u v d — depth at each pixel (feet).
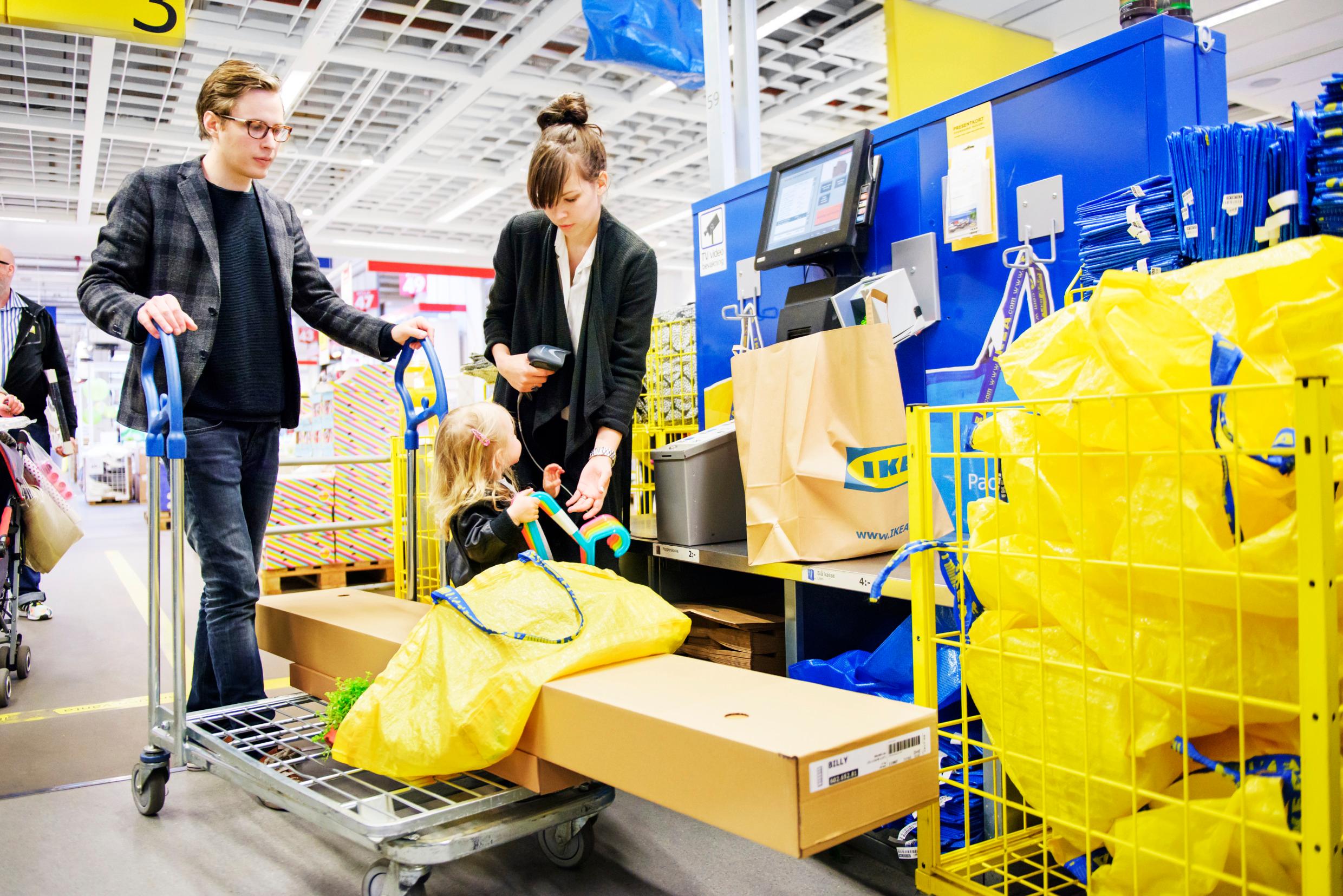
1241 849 3.64
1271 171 4.74
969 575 4.71
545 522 7.98
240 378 7.88
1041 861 5.30
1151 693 3.98
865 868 6.12
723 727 4.32
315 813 5.55
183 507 6.82
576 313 7.90
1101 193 6.53
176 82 22.43
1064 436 4.29
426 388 12.48
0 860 6.51
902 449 6.77
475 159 29.50
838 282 8.18
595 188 7.48
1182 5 6.46
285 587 17.12
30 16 13.08
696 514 8.09
